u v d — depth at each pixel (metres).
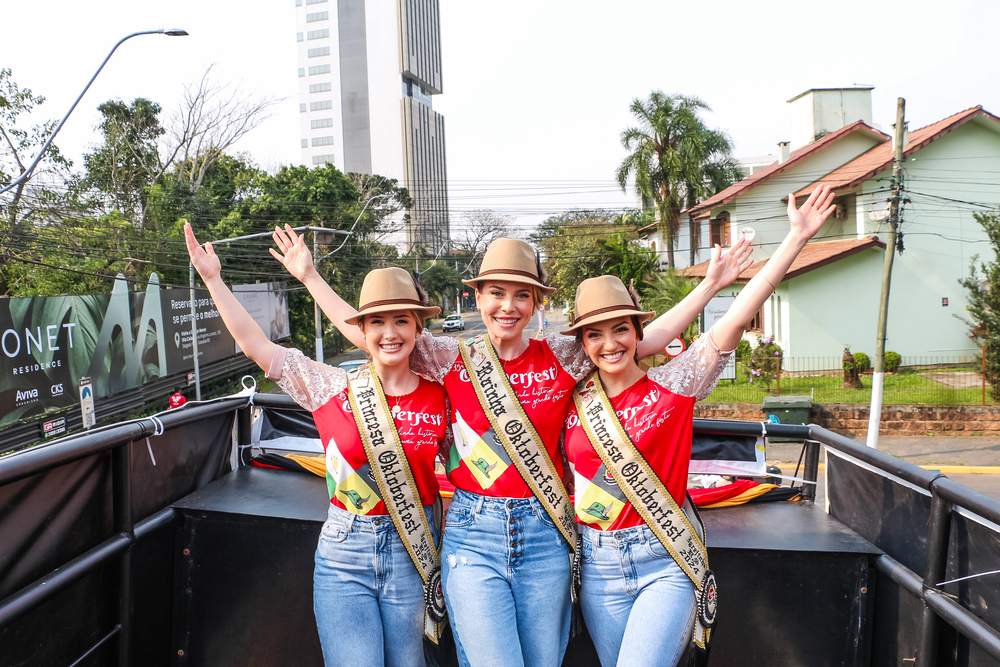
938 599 1.96
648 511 2.07
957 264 19.23
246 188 30.34
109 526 2.23
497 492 2.12
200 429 2.92
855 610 2.39
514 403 2.14
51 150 20.38
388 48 98.81
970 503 1.81
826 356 19.08
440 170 114.88
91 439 2.05
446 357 2.25
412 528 2.16
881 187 19.44
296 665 2.60
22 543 1.86
